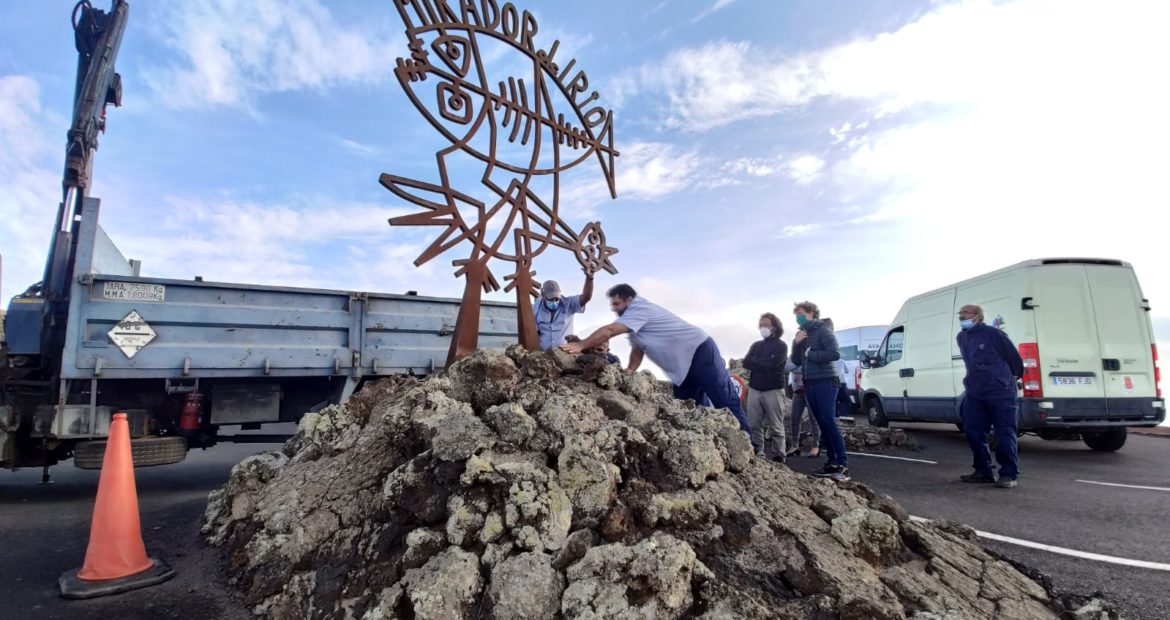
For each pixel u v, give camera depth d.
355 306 6.13
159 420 5.59
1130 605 2.83
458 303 6.80
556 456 2.84
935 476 6.14
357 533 2.87
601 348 4.29
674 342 4.39
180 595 2.88
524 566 2.34
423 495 2.73
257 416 5.84
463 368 3.58
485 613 2.28
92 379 5.04
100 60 5.83
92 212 5.12
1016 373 5.59
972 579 2.65
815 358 5.76
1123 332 7.42
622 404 3.36
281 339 5.75
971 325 5.82
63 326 5.34
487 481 2.64
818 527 2.71
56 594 2.91
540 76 4.52
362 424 3.82
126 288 5.16
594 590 2.23
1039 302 7.32
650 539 2.42
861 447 8.30
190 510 4.55
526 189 4.35
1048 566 3.37
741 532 2.59
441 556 2.44
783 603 2.27
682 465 2.90
